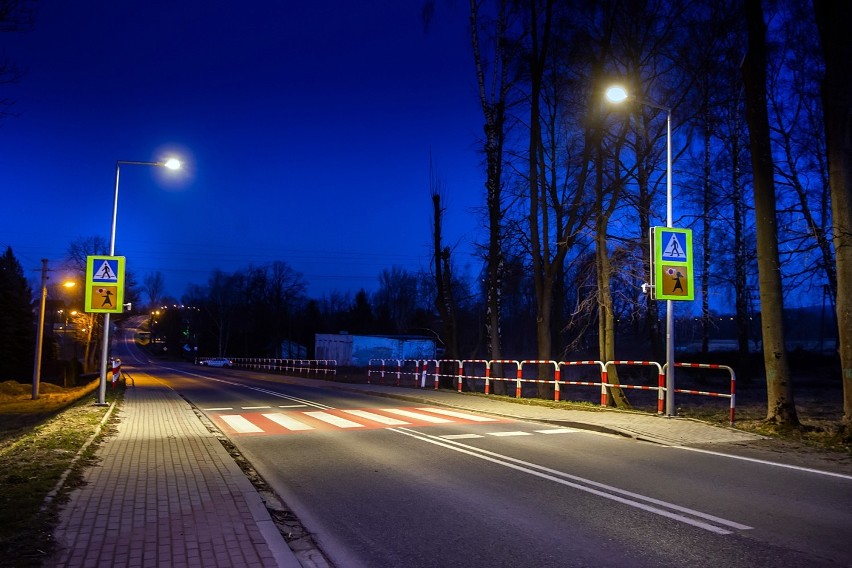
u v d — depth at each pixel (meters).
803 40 23.06
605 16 18.34
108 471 7.98
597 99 18.22
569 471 8.20
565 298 30.48
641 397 24.30
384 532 5.64
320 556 5.03
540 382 20.92
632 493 6.95
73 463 8.23
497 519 5.98
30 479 7.23
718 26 18.86
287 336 96.06
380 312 99.56
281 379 39.12
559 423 13.16
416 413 15.86
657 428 11.79
